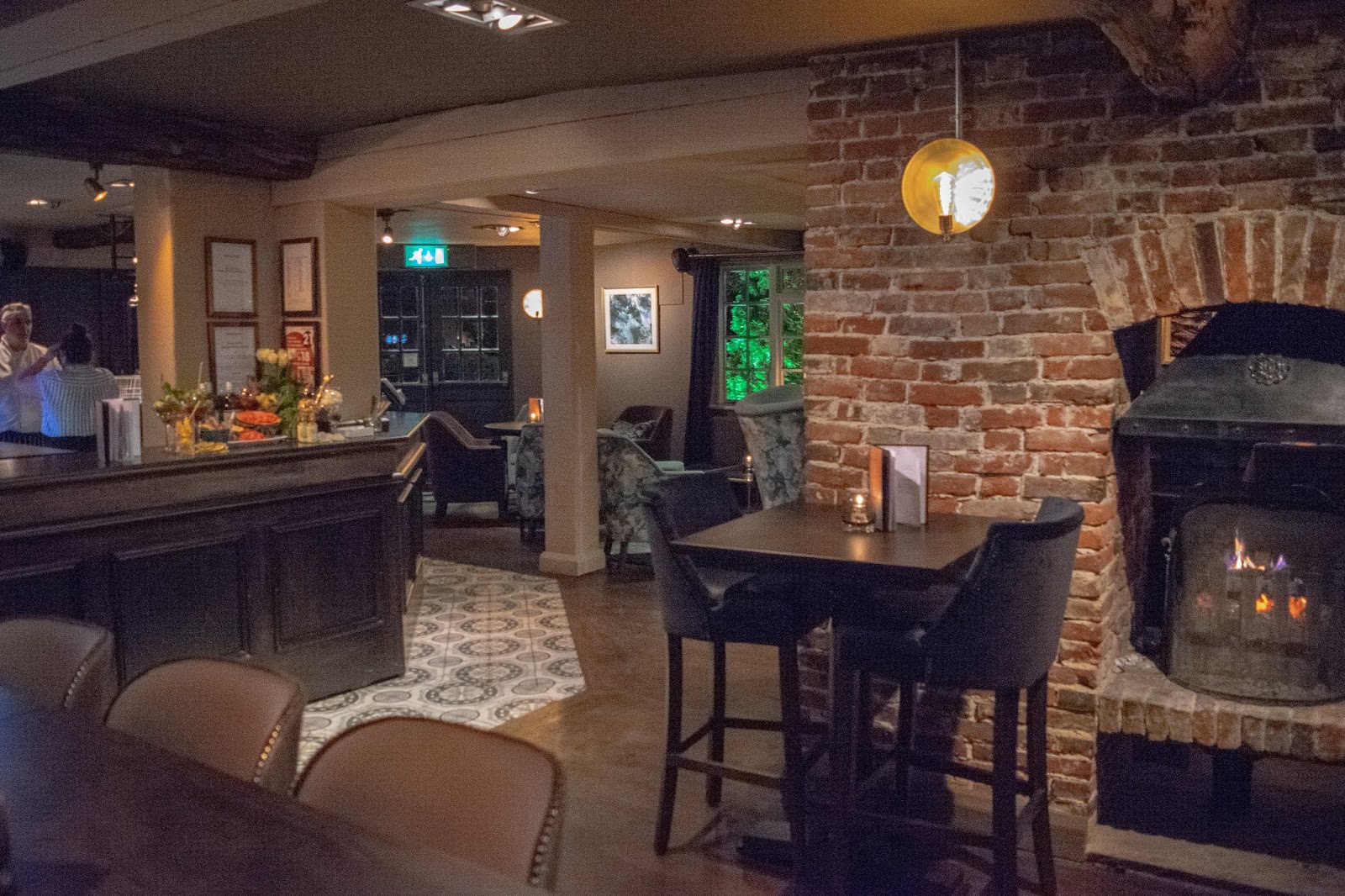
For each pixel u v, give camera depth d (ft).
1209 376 11.66
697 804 12.25
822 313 12.89
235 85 15.21
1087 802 11.43
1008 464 11.87
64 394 21.77
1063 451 11.57
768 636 10.37
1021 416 11.76
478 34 12.36
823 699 13.44
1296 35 10.11
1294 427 10.94
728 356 39.09
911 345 12.34
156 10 10.79
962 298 11.99
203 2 10.36
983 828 11.47
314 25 12.18
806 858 10.68
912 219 12.20
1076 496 11.53
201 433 14.78
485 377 40.75
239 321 19.43
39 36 12.28
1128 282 11.09
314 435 16.40
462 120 16.83
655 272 39.11
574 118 15.61
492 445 33.73
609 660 17.79
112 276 36.09
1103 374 11.30
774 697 15.88
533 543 28.07
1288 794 12.41
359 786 5.59
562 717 15.06
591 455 24.40
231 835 4.91
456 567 25.16
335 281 19.60
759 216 27.66
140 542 13.44
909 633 9.51
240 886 4.42
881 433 12.60
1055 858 11.18
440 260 38.81
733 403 39.06
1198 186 10.68
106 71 14.40
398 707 15.51
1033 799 10.02
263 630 14.97
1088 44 11.14
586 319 24.11
